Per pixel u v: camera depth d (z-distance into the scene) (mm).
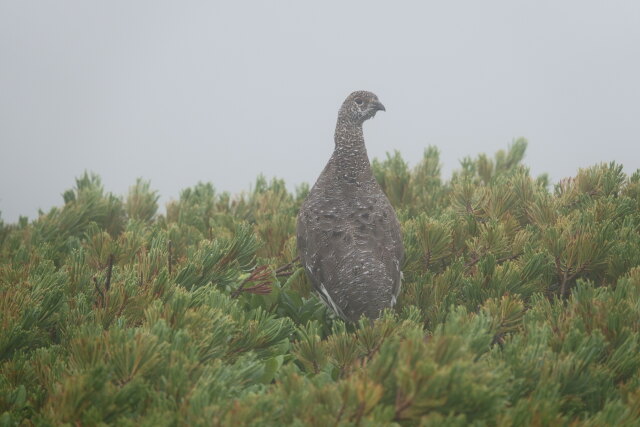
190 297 8359
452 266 11172
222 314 8461
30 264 10281
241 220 15281
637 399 6941
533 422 6500
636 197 12367
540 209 12367
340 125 13555
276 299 10945
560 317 8273
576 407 7223
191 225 14688
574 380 7277
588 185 13117
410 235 12633
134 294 9016
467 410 6441
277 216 14023
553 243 10695
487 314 8359
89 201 15602
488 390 6395
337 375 8469
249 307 10898
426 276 11414
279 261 12898
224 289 10477
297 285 12445
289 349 8961
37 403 7500
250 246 10883
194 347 7461
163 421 6531
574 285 11039
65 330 8844
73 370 7473
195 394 6629
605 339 7902
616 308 8078
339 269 11797
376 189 13188
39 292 9016
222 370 7324
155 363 7230
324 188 13039
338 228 12234
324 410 6555
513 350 7434
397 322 9281
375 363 6688
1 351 8227
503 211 13070
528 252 10891
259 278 10672
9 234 14641
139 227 13047
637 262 10195
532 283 10242
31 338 8453
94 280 9461
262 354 8766
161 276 9188
